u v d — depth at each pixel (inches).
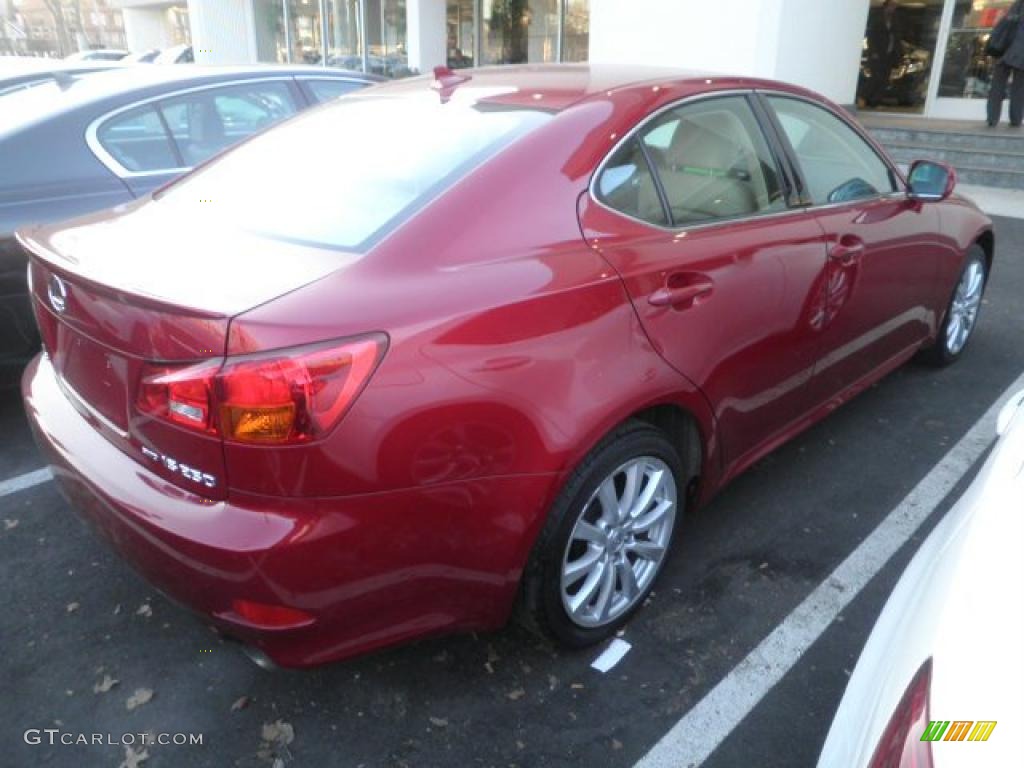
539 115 98.6
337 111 116.7
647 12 442.0
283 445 70.6
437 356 75.9
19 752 86.2
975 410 160.9
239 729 89.0
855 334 133.7
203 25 804.0
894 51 491.2
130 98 167.5
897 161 409.1
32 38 2667.3
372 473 73.3
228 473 73.0
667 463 100.5
